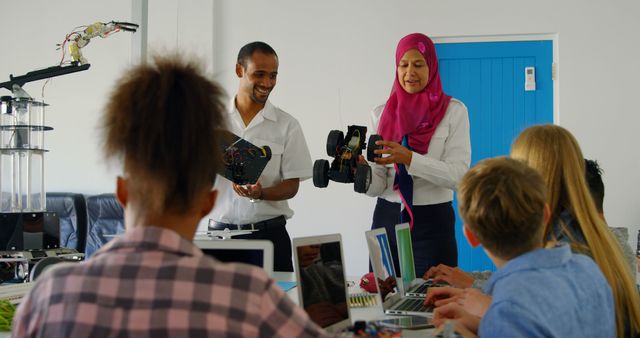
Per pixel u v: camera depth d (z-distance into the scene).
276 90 4.56
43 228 2.49
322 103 4.51
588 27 4.25
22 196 2.52
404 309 1.85
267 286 0.88
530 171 1.33
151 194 0.90
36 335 0.88
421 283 2.32
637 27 4.20
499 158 1.38
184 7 4.63
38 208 2.55
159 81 0.92
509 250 1.33
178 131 0.90
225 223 2.81
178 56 0.97
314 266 1.61
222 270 0.86
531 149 1.67
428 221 2.63
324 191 4.50
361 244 4.46
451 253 2.64
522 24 4.30
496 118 4.36
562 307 1.24
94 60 4.93
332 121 4.50
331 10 4.50
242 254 1.37
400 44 2.79
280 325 0.88
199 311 0.83
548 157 1.64
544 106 4.31
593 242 1.57
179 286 0.84
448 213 2.66
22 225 2.43
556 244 1.45
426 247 2.62
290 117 2.91
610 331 1.37
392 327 1.61
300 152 2.88
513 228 1.29
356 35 4.48
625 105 4.21
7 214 2.43
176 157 0.89
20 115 2.61
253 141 2.85
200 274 0.85
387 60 4.44
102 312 0.84
